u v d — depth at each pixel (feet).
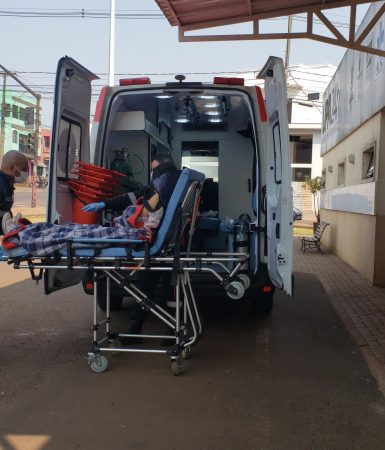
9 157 16.44
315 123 109.70
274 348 18.06
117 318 21.77
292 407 13.23
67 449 11.14
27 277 31.19
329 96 50.03
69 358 16.78
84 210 16.67
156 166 15.26
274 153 17.25
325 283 30.17
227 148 26.86
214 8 22.27
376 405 13.39
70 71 17.58
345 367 16.19
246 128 26.32
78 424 12.25
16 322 21.02
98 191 18.93
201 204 26.61
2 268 34.73
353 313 22.95
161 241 14.84
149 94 20.30
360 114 33.01
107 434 11.78
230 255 16.58
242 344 18.47
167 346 17.21
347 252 38.70
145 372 15.61
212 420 12.48
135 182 22.53
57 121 17.30
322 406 13.30
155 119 23.91
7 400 13.55
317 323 21.42
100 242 14.70
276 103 16.28
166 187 14.84
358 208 33.58
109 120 20.33
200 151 27.66
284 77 15.99
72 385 14.56
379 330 20.27
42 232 15.10
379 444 11.40
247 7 22.29
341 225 41.88
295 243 54.39
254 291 18.33
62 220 18.10
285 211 15.74
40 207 111.96
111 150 22.40
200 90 19.47
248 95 19.06
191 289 16.67
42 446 11.25
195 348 17.94
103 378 15.08
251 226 18.52
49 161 17.29
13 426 12.13
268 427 12.14
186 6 21.86
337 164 44.52
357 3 22.31
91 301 24.73
